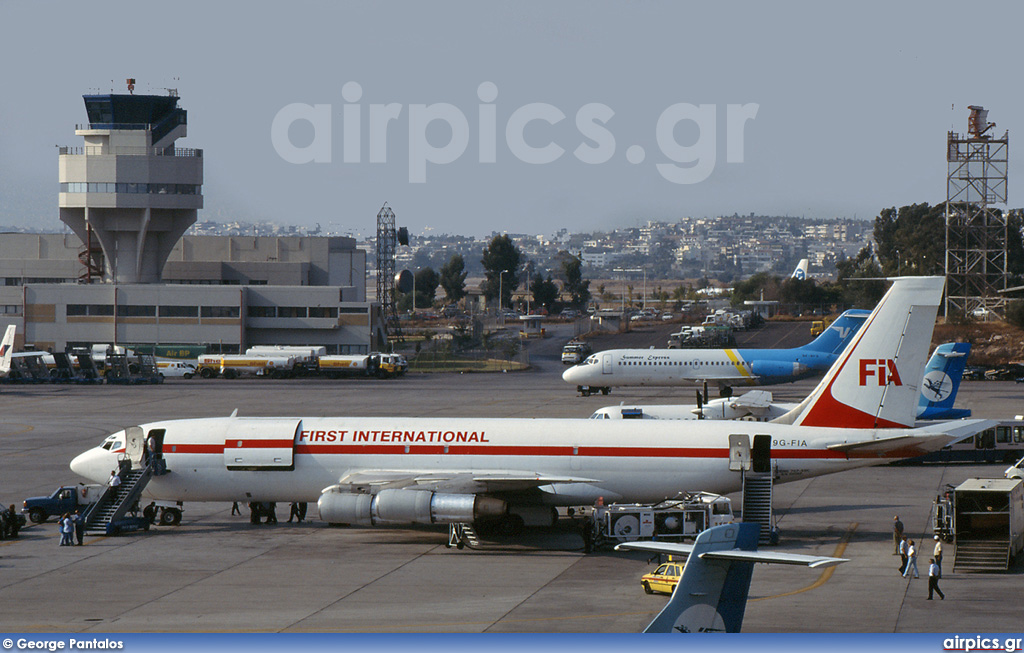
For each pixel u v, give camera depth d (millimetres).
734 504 143500
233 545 123062
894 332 123375
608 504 125438
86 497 137750
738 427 125062
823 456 122750
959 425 123375
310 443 131125
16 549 121188
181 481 133375
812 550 118062
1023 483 115875
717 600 64500
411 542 124500
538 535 127750
